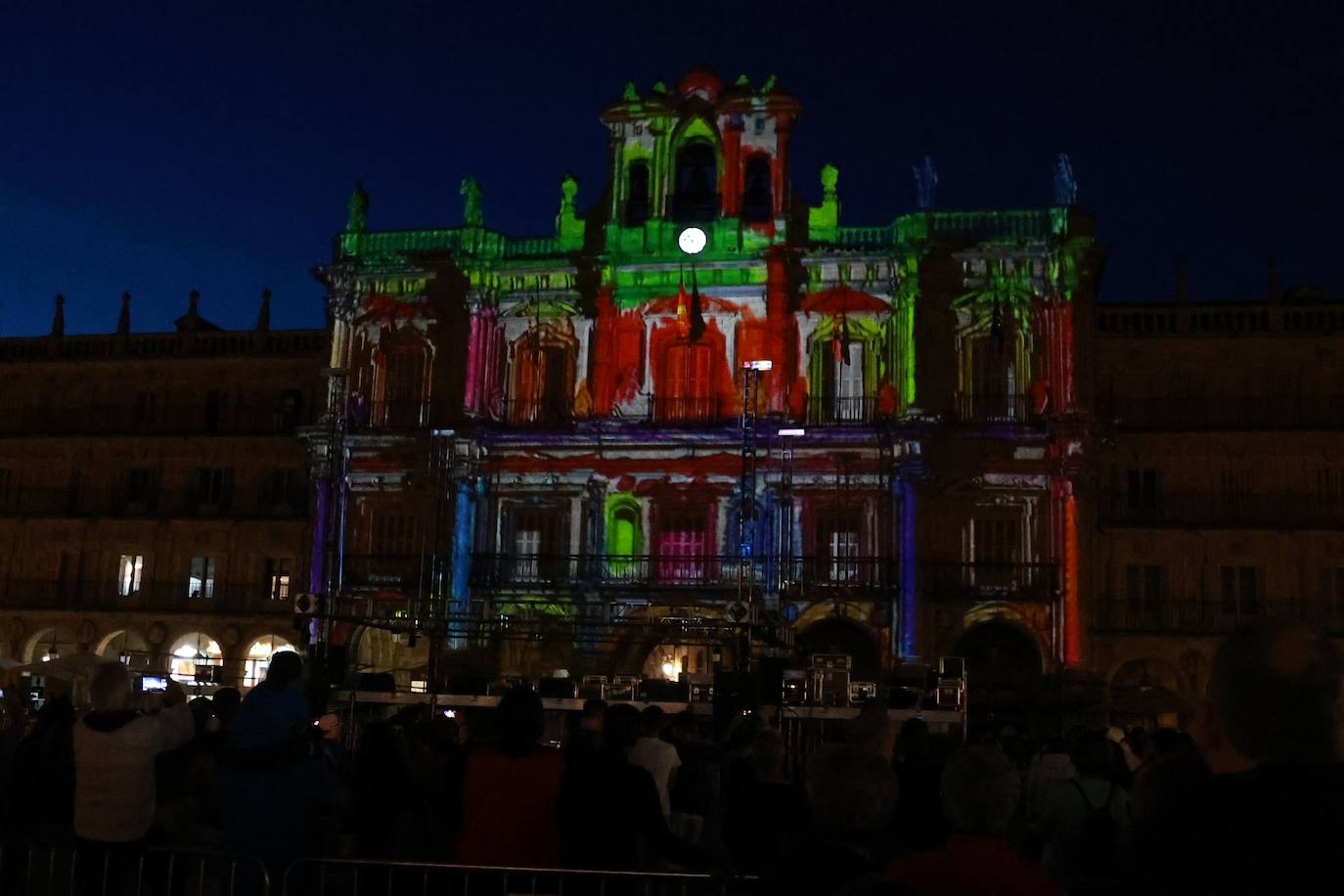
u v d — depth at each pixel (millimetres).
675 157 51438
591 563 48844
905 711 28672
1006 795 7547
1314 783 5504
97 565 56875
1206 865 5598
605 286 50562
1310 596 48719
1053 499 47062
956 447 47781
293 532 55406
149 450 57812
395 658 50938
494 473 50406
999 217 49062
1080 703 44438
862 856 7664
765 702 27688
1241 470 50375
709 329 49969
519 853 10891
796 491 48281
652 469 49406
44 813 13766
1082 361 48125
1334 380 50562
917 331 48438
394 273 52156
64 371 59438
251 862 11336
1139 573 49938
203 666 44406
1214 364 51219
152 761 11844
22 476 58625
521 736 11172
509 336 51781
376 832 13812
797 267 49812
